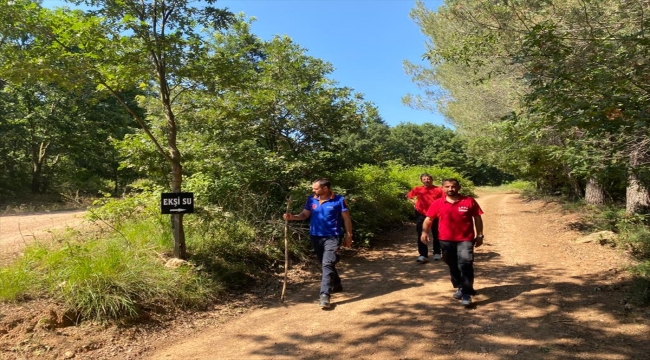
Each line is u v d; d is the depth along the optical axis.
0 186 21.48
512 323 4.30
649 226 8.19
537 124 4.85
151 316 4.50
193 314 4.82
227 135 8.33
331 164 9.09
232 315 4.91
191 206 5.60
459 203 5.07
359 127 10.05
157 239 6.13
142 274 4.83
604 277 5.77
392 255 8.03
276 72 9.85
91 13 5.12
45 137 21.23
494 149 14.23
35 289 4.53
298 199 7.77
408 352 3.73
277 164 7.93
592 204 13.26
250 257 6.62
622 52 4.36
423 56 7.55
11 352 3.58
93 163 26.38
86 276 4.46
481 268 6.68
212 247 6.32
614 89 4.21
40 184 23.80
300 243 7.46
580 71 4.42
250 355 3.81
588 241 8.15
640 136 5.19
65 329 4.04
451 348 3.78
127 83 5.55
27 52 4.86
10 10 4.58
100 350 3.84
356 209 9.42
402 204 12.63
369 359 3.62
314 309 5.06
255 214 7.45
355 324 4.48
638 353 3.51
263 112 8.74
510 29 6.75
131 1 5.34
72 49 5.45
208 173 7.80
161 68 5.61
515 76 9.17
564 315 4.45
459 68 12.36
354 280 6.36
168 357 3.80
